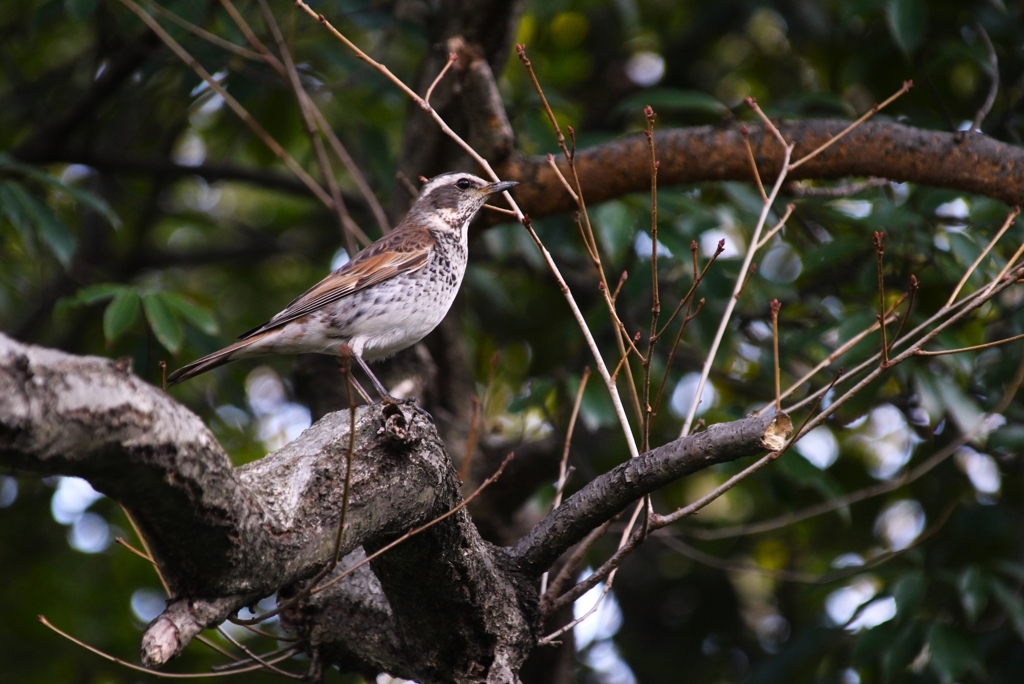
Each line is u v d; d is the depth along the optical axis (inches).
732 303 284.0
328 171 439.8
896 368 396.2
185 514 175.3
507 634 267.0
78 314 627.8
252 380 689.0
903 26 425.7
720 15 634.2
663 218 454.9
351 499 215.5
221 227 653.3
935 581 454.3
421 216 408.5
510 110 506.3
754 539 627.8
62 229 421.4
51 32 682.2
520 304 652.1
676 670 612.7
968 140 376.2
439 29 416.2
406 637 274.5
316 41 552.1
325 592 301.1
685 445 242.7
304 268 729.6
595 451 582.6
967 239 395.5
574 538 264.4
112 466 161.5
